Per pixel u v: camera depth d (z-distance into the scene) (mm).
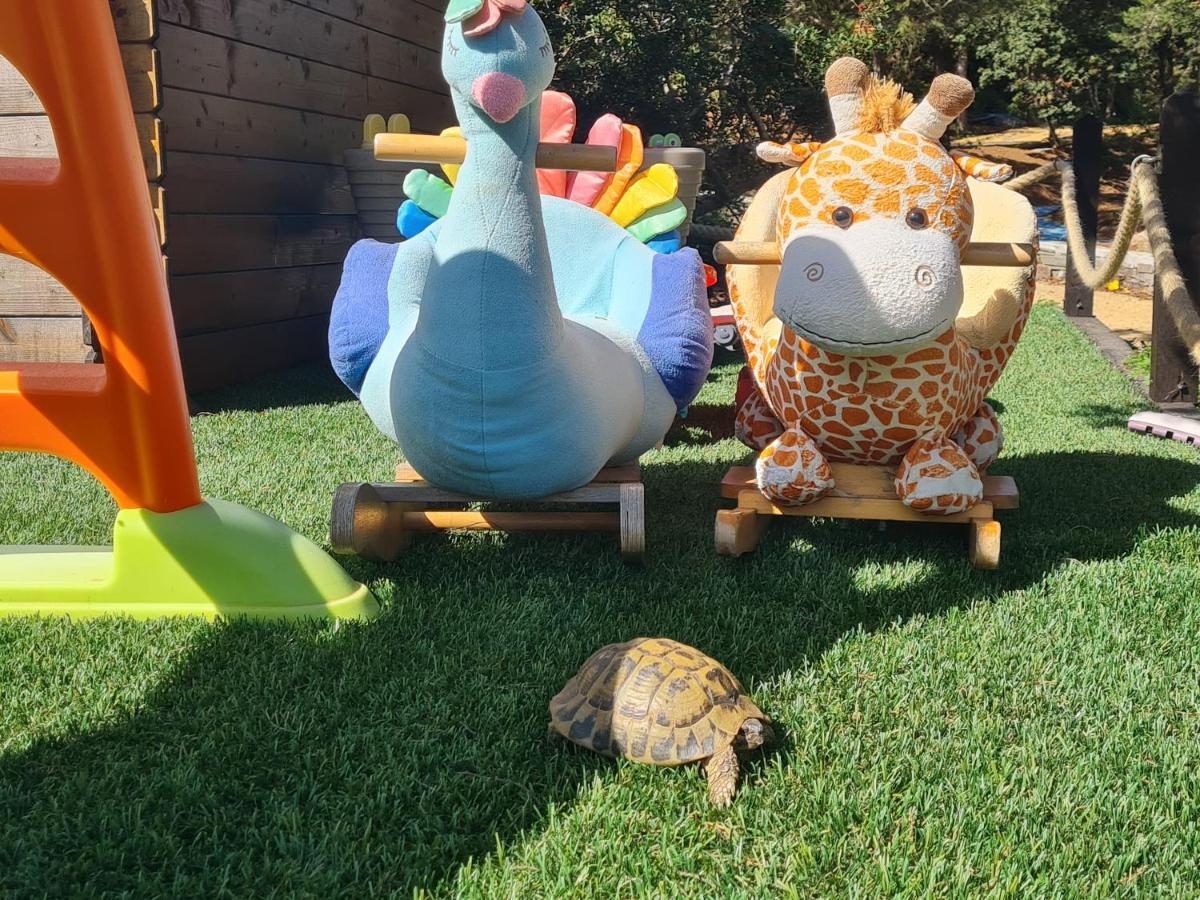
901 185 1009
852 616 1010
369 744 763
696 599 1045
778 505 1146
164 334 944
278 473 1530
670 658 752
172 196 2062
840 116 1080
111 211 889
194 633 948
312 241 2592
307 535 1250
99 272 898
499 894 607
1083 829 675
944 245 998
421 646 920
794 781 719
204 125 2137
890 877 621
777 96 4184
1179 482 1478
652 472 1545
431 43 3078
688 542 1221
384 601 1042
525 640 942
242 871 625
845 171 1021
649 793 702
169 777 712
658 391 1239
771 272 1289
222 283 2252
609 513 1171
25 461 1604
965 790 715
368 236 2352
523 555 1175
